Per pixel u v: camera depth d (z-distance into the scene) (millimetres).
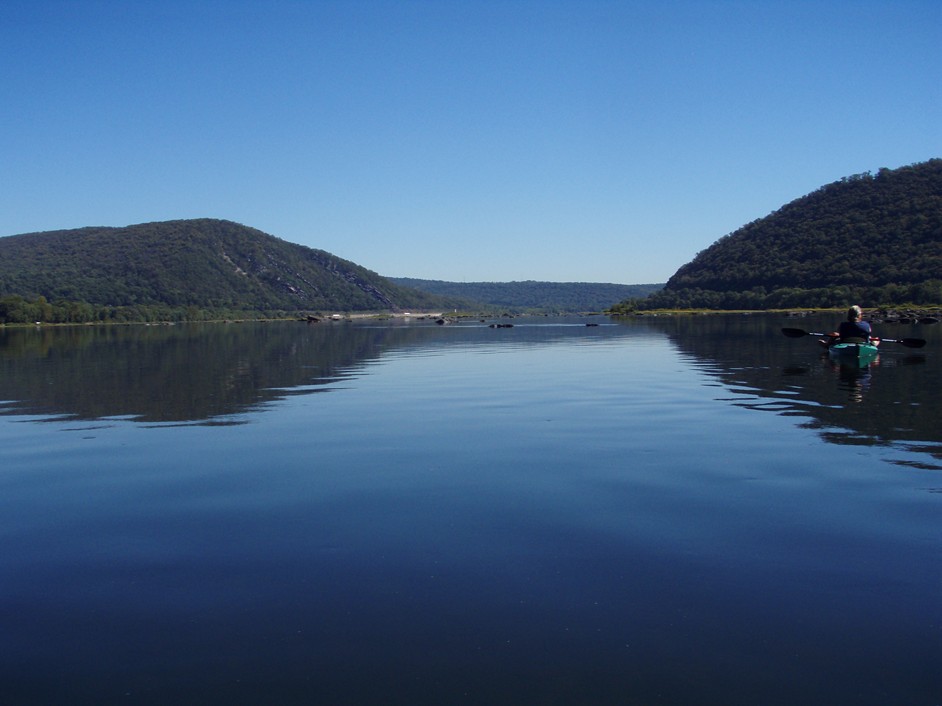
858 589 6223
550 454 11469
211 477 10297
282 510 8656
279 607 6078
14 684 5051
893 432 12523
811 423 13602
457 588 6375
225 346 47500
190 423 14859
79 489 9797
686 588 6297
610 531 7719
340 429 14016
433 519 8219
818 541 7305
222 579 6652
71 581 6664
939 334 44250
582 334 60000
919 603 5957
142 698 4879
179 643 5543
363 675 5094
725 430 13164
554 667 5145
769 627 5625
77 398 19078
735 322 81625
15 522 8398
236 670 5184
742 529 7691
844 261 134625
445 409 16547
